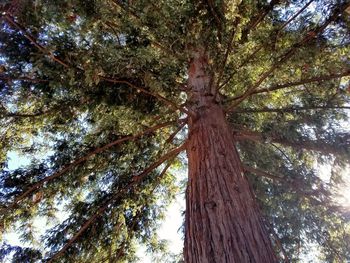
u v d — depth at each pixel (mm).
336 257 6074
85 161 5648
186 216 3324
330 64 4469
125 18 3738
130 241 6367
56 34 3188
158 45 3998
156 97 4328
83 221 5781
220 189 3240
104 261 6039
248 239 2752
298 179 5375
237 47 4496
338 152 4598
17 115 4387
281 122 4938
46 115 4773
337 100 4793
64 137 5664
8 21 3004
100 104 4402
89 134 5684
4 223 5160
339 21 3988
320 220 5984
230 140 4016
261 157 6094
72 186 5656
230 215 2965
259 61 4926
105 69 3414
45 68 3270
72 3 3084
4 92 3697
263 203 6145
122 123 5055
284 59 4465
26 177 5191
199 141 3943
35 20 3012
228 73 4934
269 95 5672
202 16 3621
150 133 5934
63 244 5570
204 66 4926
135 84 3926
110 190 6051
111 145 5219
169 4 3510
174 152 5285
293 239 6188
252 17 4406
